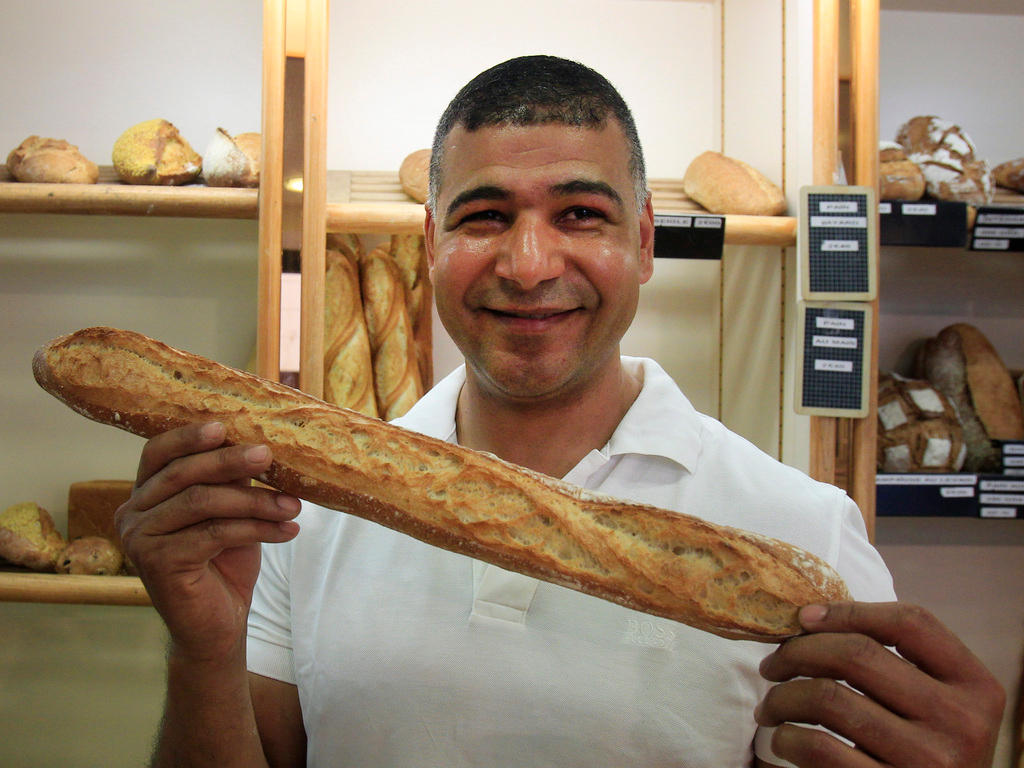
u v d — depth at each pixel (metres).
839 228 1.50
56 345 0.82
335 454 0.78
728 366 1.97
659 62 2.03
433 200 1.01
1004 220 1.62
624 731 0.89
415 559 0.99
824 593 0.72
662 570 0.74
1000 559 2.07
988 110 2.04
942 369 1.85
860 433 1.51
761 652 0.93
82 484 1.75
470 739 0.91
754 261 1.83
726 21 1.98
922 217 1.59
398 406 1.67
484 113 0.89
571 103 0.89
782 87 1.68
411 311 1.81
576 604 0.93
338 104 1.96
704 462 1.02
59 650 1.93
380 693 0.93
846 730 0.65
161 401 0.80
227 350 1.93
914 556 2.06
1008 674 2.05
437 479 0.78
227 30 1.92
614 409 1.05
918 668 0.67
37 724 1.93
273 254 1.46
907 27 2.01
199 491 0.72
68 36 1.89
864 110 1.50
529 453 1.03
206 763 0.88
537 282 0.86
